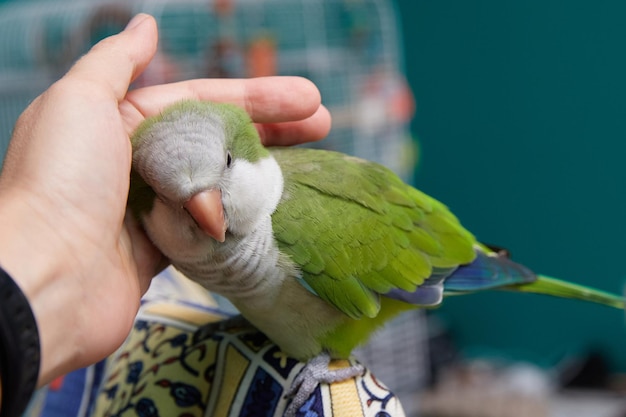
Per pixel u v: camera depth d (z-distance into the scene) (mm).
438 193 2586
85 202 667
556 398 2117
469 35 2400
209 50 1785
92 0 1982
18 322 513
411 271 926
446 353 2424
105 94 700
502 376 2270
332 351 852
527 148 2354
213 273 807
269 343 825
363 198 895
